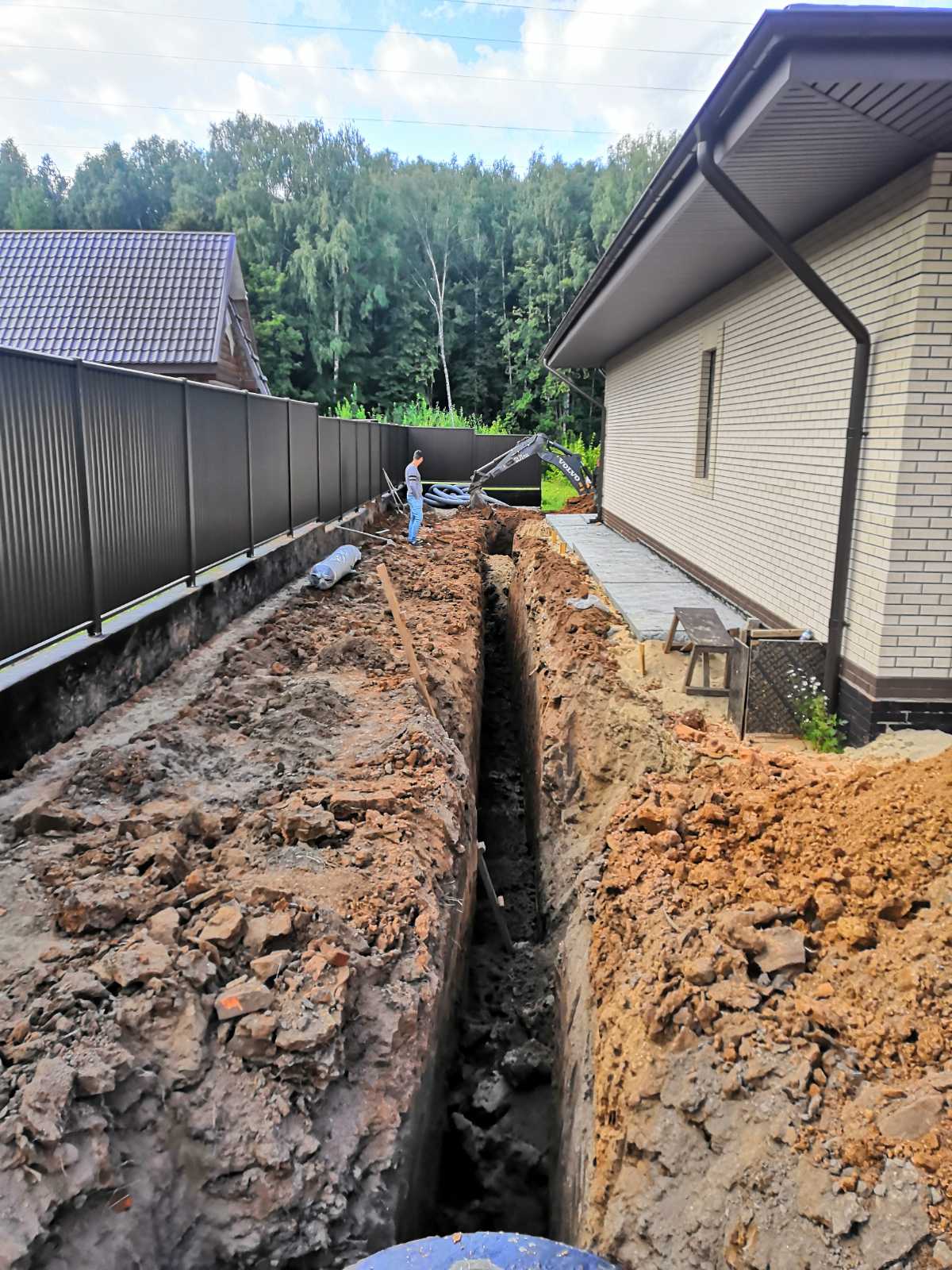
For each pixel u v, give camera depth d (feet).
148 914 12.41
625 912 13.94
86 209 201.57
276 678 24.85
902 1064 9.53
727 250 26.61
